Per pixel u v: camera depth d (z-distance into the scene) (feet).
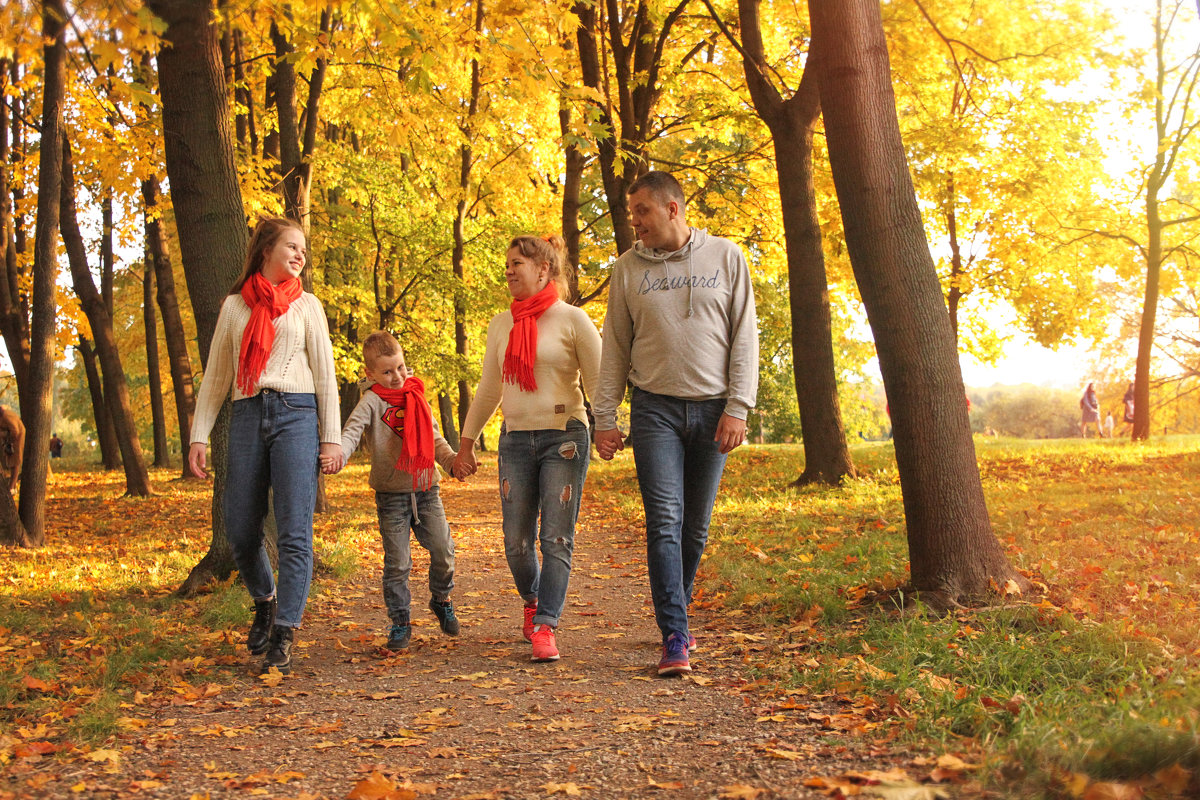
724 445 12.35
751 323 12.60
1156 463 37.37
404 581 14.76
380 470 14.58
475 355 89.51
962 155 46.42
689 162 51.44
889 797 7.02
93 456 136.67
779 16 43.27
